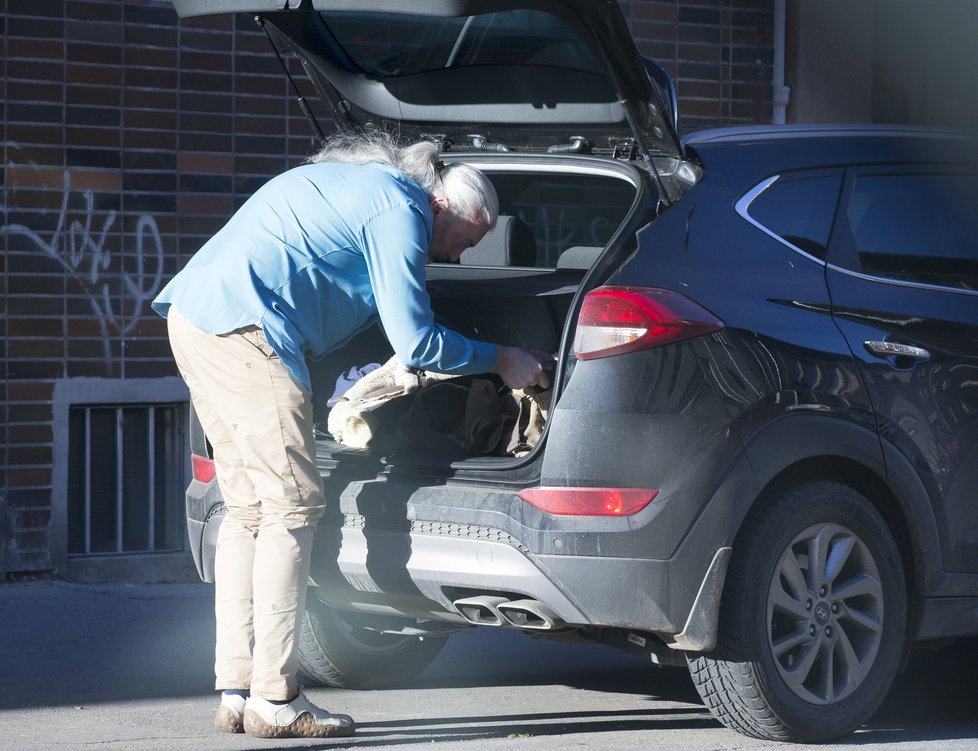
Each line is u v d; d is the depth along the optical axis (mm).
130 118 10695
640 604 5855
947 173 7117
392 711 7164
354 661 7531
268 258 6219
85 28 10539
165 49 10789
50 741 6570
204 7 6660
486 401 6480
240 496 6547
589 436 5836
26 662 8398
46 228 10453
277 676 6309
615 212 11906
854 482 6664
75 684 7855
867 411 6422
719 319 6094
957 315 6852
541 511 5844
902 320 6668
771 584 6230
